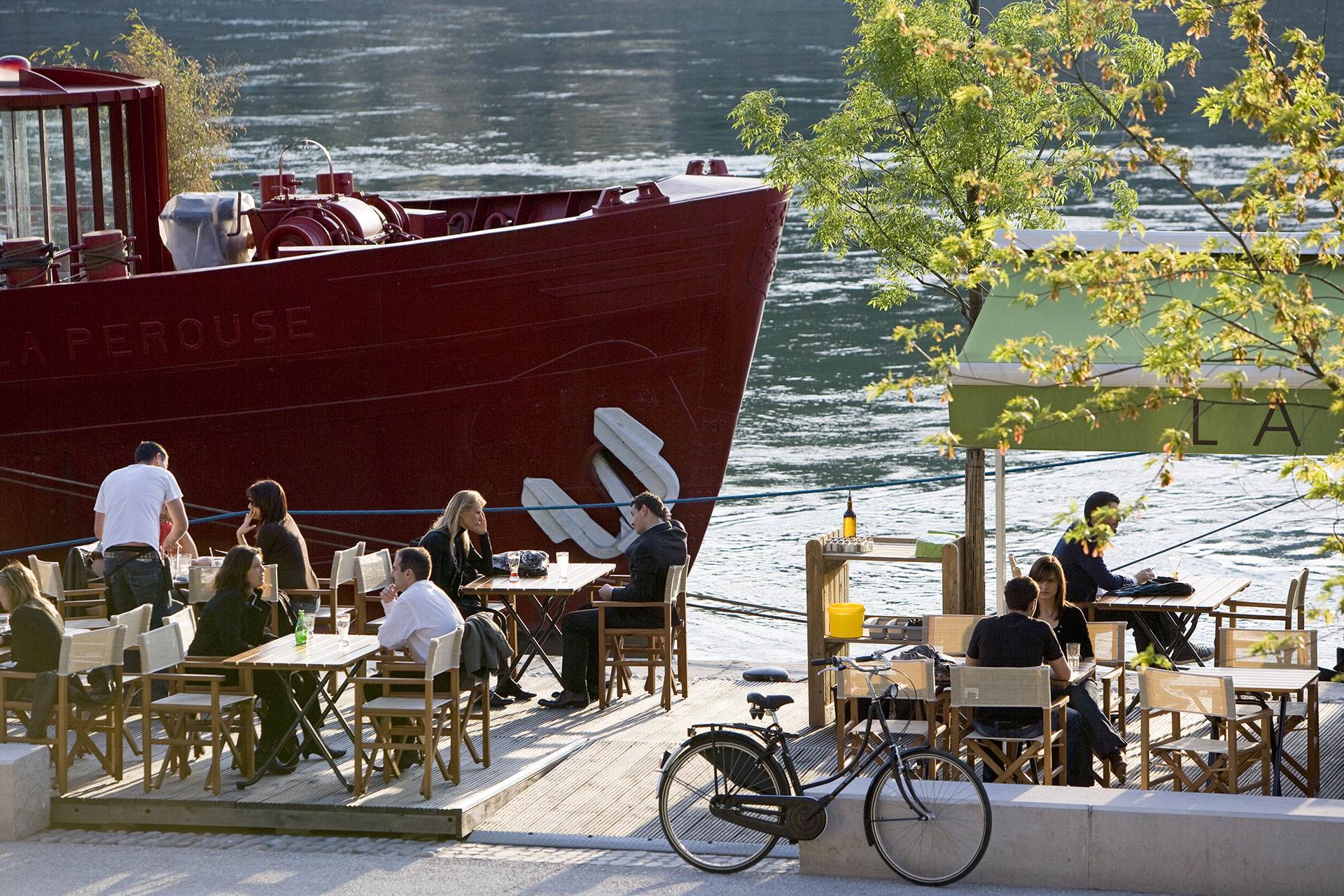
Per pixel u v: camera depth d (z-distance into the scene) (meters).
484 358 25.50
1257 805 11.27
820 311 64.06
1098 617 16.97
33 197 24.64
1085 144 15.84
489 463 26.16
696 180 28.12
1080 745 13.05
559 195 32.22
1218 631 14.58
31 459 24.67
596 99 147.38
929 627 14.84
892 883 11.55
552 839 12.63
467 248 24.88
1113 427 13.44
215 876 11.86
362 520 26.16
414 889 11.54
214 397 24.77
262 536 16.81
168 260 27.34
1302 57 12.63
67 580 18.22
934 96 25.73
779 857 12.26
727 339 26.78
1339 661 18.08
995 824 11.45
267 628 15.84
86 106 25.06
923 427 44.53
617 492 26.94
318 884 11.66
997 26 25.28
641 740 15.59
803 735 15.84
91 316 24.02
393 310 24.89
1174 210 77.81
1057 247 12.38
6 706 13.35
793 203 96.94
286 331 24.66
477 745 15.29
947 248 12.44
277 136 117.38
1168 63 13.34
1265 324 13.59
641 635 16.88
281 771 13.83
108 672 14.14
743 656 23.83
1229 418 13.13
